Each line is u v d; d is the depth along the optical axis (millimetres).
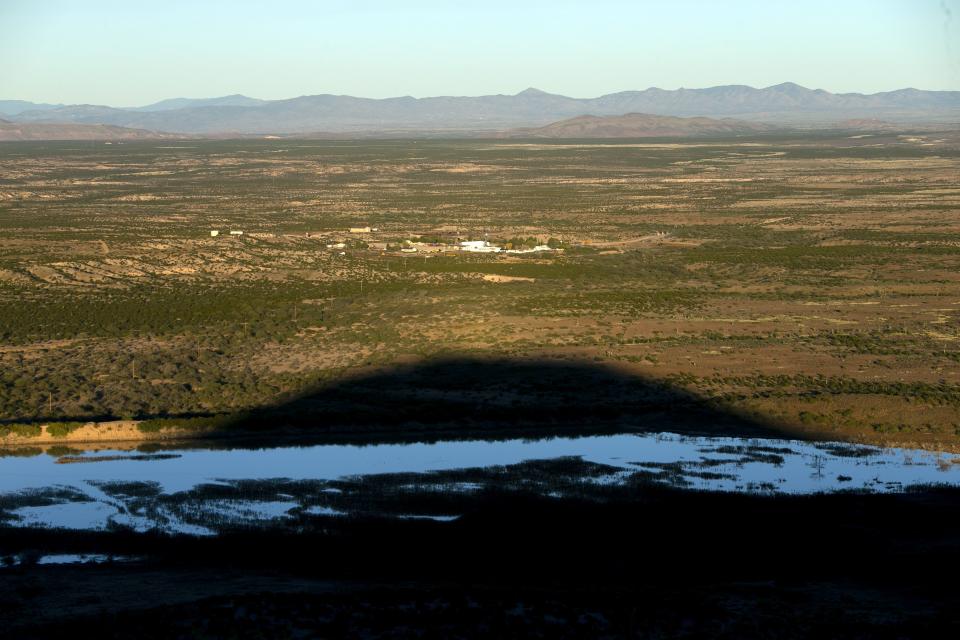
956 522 43844
